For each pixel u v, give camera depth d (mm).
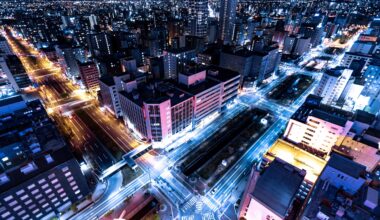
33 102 131625
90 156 117750
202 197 96562
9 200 70938
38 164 77812
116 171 110125
